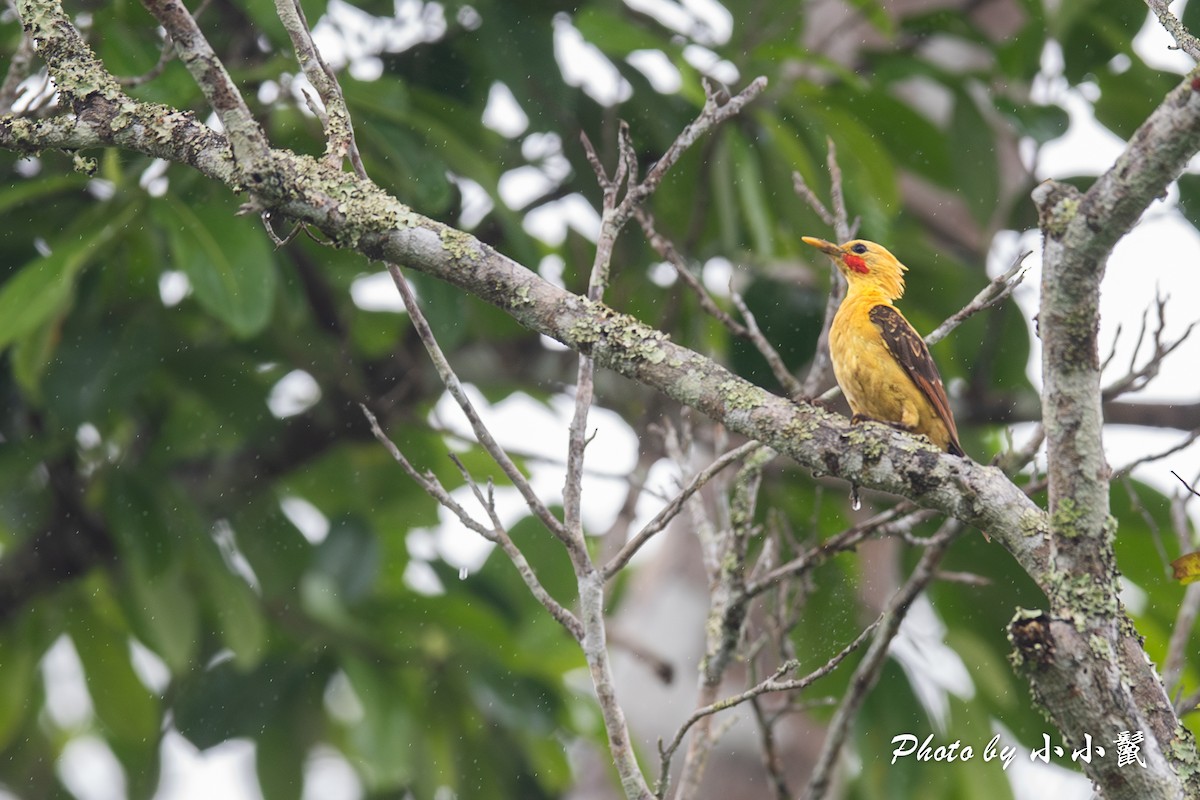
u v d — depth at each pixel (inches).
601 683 262.4
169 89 379.2
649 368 257.0
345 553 453.1
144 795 480.7
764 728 341.1
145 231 428.1
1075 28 463.5
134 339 443.5
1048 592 236.1
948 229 567.2
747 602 329.4
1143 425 505.7
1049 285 230.1
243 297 372.8
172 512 440.1
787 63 461.1
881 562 489.1
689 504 358.0
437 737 463.2
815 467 250.7
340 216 257.8
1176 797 222.8
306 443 503.8
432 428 503.8
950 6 539.2
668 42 416.8
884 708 447.8
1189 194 415.8
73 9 432.8
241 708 465.4
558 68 456.1
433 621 463.8
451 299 432.8
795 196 475.5
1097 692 225.0
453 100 466.3
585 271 496.4
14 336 360.5
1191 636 431.2
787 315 479.8
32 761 549.0
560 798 502.3
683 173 496.4
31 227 439.5
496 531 271.9
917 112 472.7
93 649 493.7
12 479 456.1
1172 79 460.8
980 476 244.2
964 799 443.5
